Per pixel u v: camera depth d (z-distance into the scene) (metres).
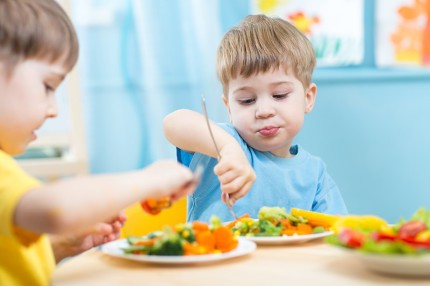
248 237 1.01
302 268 0.83
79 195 0.77
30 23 0.88
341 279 0.77
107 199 0.79
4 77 0.87
